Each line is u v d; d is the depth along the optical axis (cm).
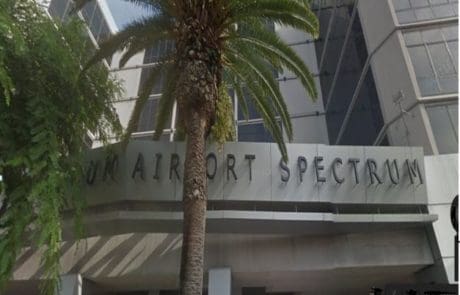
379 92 1755
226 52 1138
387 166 1429
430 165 1457
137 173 1410
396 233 1439
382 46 1780
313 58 2612
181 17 1036
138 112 1252
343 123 2114
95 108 1220
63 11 2266
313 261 1437
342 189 1413
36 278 1508
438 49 1648
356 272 1457
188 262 838
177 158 1433
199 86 952
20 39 953
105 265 1509
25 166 1008
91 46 1270
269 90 1223
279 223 1392
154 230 1466
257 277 1502
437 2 1745
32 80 1066
